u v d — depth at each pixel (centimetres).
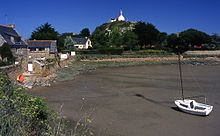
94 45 6556
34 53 4309
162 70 3500
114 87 2020
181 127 1057
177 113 1266
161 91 1869
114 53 5641
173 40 6556
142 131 996
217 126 1077
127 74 2970
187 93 1808
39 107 757
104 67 3912
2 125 445
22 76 1744
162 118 1177
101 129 988
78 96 1623
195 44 6769
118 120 1127
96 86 2052
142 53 5734
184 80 2480
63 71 2981
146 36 6962
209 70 3562
